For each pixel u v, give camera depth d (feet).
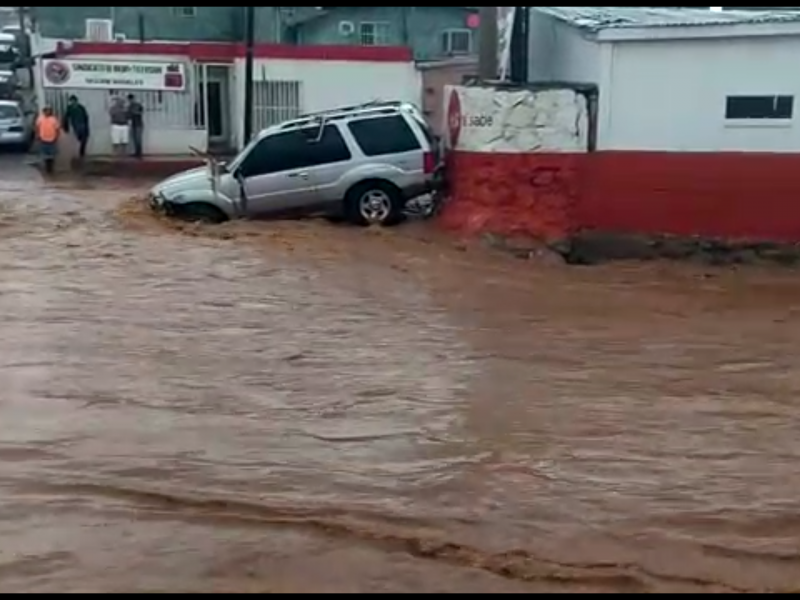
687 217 52.54
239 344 32.96
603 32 51.21
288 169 56.90
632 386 29.53
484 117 52.54
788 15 52.26
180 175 60.08
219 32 133.18
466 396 28.14
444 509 20.80
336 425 25.58
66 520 19.89
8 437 24.17
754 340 35.45
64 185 83.15
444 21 136.77
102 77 100.99
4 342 32.45
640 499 21.49
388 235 53.47
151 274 43.47
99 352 31.58
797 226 52.37
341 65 104.12
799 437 25.46
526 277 46.26
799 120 52.06
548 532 19.86
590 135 52.16
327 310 38.09
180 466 22.67
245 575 17.87
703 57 51.75
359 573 18.03
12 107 106.42
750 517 20.75
